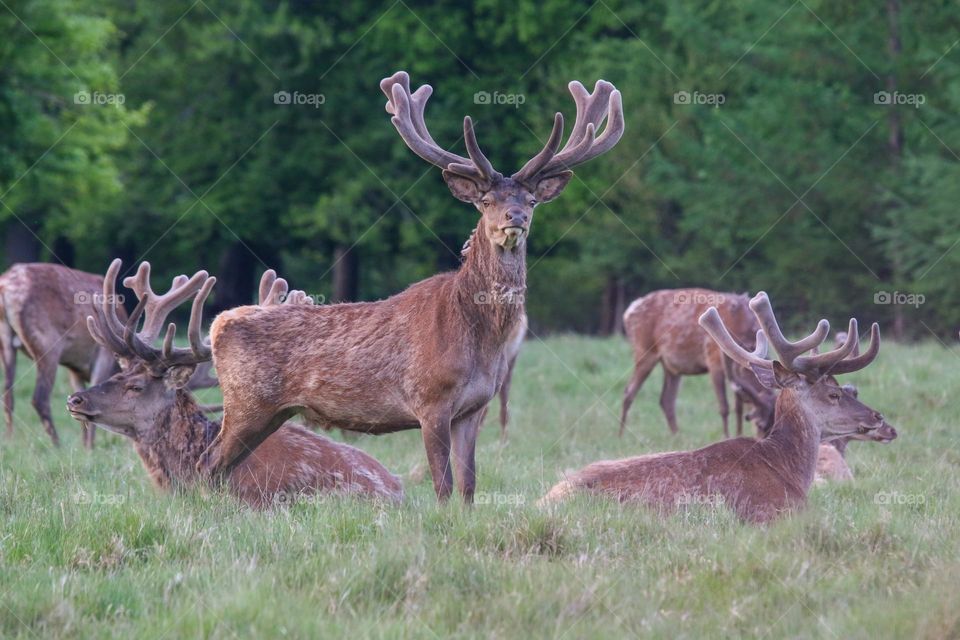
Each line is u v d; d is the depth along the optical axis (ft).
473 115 99.66
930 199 88.22
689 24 101.09
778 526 25.18
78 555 23.26
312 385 28.14
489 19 102.58
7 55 84.23
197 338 29.48
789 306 99.50
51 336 44.50
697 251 103.35
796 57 99.04
